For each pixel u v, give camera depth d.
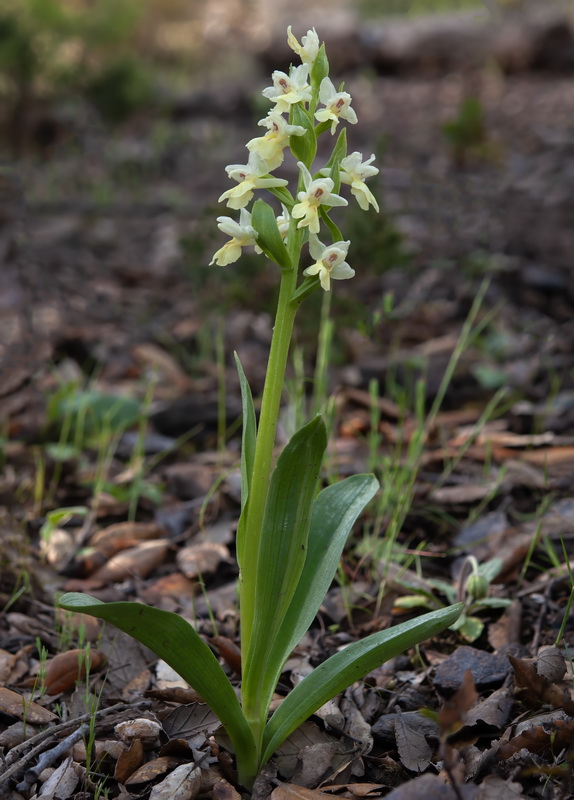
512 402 1.02
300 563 0.57
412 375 1.07
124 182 2.00
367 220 1.13
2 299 1.29
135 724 0.62
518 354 1.12
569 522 0.79
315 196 0.56
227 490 0.85
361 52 3.46
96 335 1.22
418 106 2.88
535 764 0.59
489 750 0.60
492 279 1.30
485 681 0.65
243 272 1.16
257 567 0.57
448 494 0.84
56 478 0.90
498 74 3.29
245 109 2.91
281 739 0.60
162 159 2.23
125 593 0.77
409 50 3.39
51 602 0.75
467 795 0.55
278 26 3.65
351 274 0.56
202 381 1.11
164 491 0.89
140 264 1.50
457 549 0.79
